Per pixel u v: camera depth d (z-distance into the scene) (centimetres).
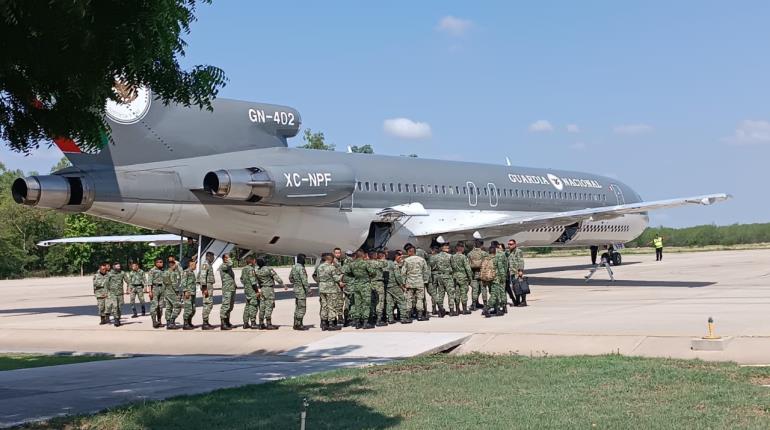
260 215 2552
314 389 1095
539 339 1520
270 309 1944
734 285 2972
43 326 2209
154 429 873
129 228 7262
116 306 2180
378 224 2998
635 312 1991
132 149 2291
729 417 841
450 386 1088
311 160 2731
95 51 894
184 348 1733
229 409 963
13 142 1047
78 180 2148
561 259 6738
